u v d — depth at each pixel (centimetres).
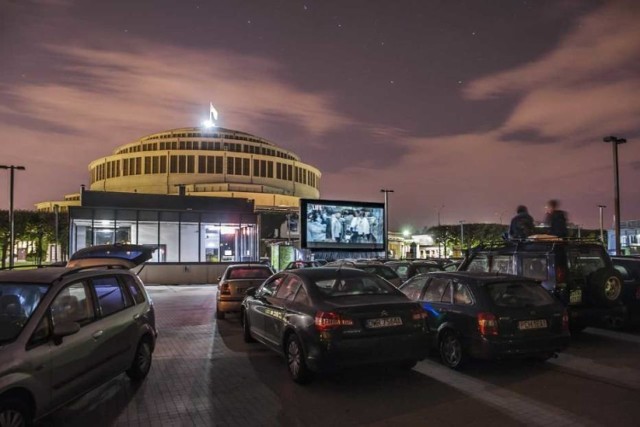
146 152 10738
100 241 3578
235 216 3816
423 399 662
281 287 862
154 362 892
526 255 1038
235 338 1131
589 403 640
